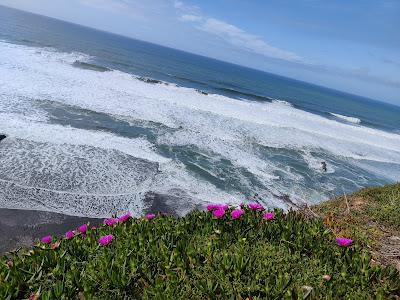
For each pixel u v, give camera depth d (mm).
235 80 84562
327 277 2809
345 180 19391
